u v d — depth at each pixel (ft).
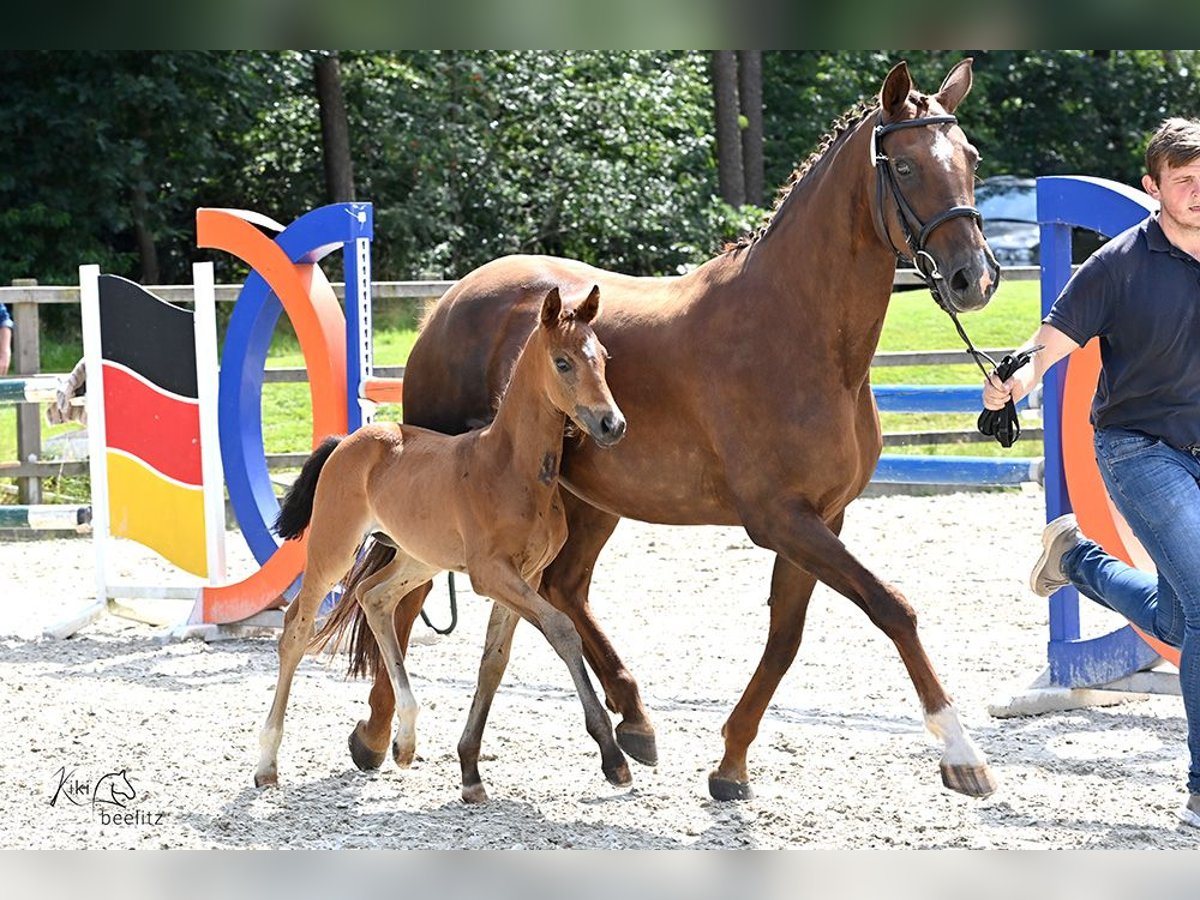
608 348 20.70
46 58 81.76
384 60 92.22
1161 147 17.94
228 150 92.94
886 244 18.53
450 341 22.91
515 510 19.52
